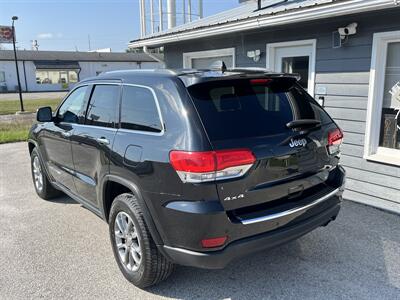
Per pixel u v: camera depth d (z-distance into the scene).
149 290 3.12
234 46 7.35
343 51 5.32
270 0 8.81
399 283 3.13
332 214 3.29
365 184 5.26
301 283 3.17
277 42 6.38
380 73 5.02
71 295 3.07
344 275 3.27
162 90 2.93
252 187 2.68
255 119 2.85
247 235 2.69
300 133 2.98
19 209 5.14
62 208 5.15
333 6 4.75
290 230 2.87
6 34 29.27
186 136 2.62
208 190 2.53
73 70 47.09
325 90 5.66
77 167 4.09
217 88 2.88
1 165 7.98
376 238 3.97
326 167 3.28
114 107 3.45
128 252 3.24
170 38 8.05
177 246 2.71
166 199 2.70
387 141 5.20
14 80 43.91
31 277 3.35
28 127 14.02
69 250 3.87
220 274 3.34
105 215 3.63
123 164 3.07
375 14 4.86
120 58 50.56
